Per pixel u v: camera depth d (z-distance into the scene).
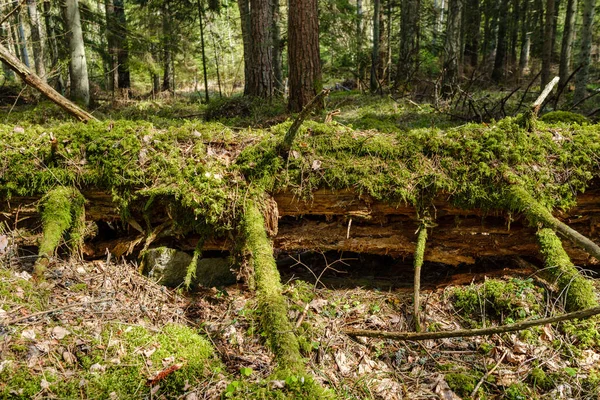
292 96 8.92
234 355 3.17
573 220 3.91
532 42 24.78
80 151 3.94
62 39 13.40
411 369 3.13
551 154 3.84
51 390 2.61
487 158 3.74
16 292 3.23
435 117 8.14
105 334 3.08
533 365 3.02
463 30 19.77
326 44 15.55
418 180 3.73
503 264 4.09
